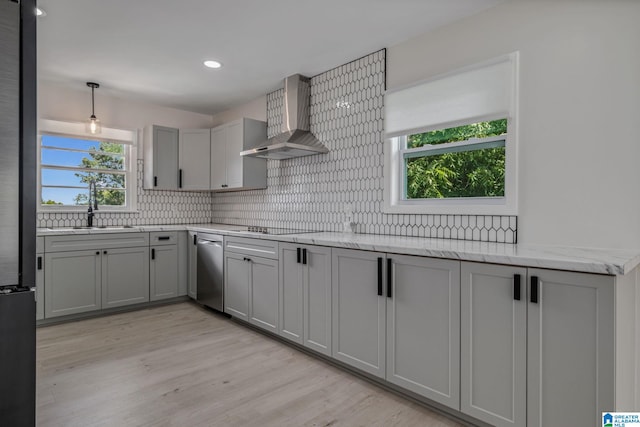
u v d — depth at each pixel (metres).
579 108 1.95
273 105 3.97
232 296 3.39
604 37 1.88
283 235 2.86
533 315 1.56
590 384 1.42
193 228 4.00
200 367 2.45
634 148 1.80
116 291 3.64
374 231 2.93
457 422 1.85
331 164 3.29
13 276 0.90
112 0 2.23
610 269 1.34
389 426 1.80
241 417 1.86
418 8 2.31
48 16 2.41
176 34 2.67
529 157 2.13
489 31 2.30
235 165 3.98
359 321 2.26
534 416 1.56
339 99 3.22
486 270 1.70
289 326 2.77
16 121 0.90
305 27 2.56
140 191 4.34
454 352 1.81
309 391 2.14
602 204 1.88
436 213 2.54
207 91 3.94
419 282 1.96
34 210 0.94
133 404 1.97
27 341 0.92
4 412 0.89
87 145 4.04
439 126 2.51
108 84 3.71
